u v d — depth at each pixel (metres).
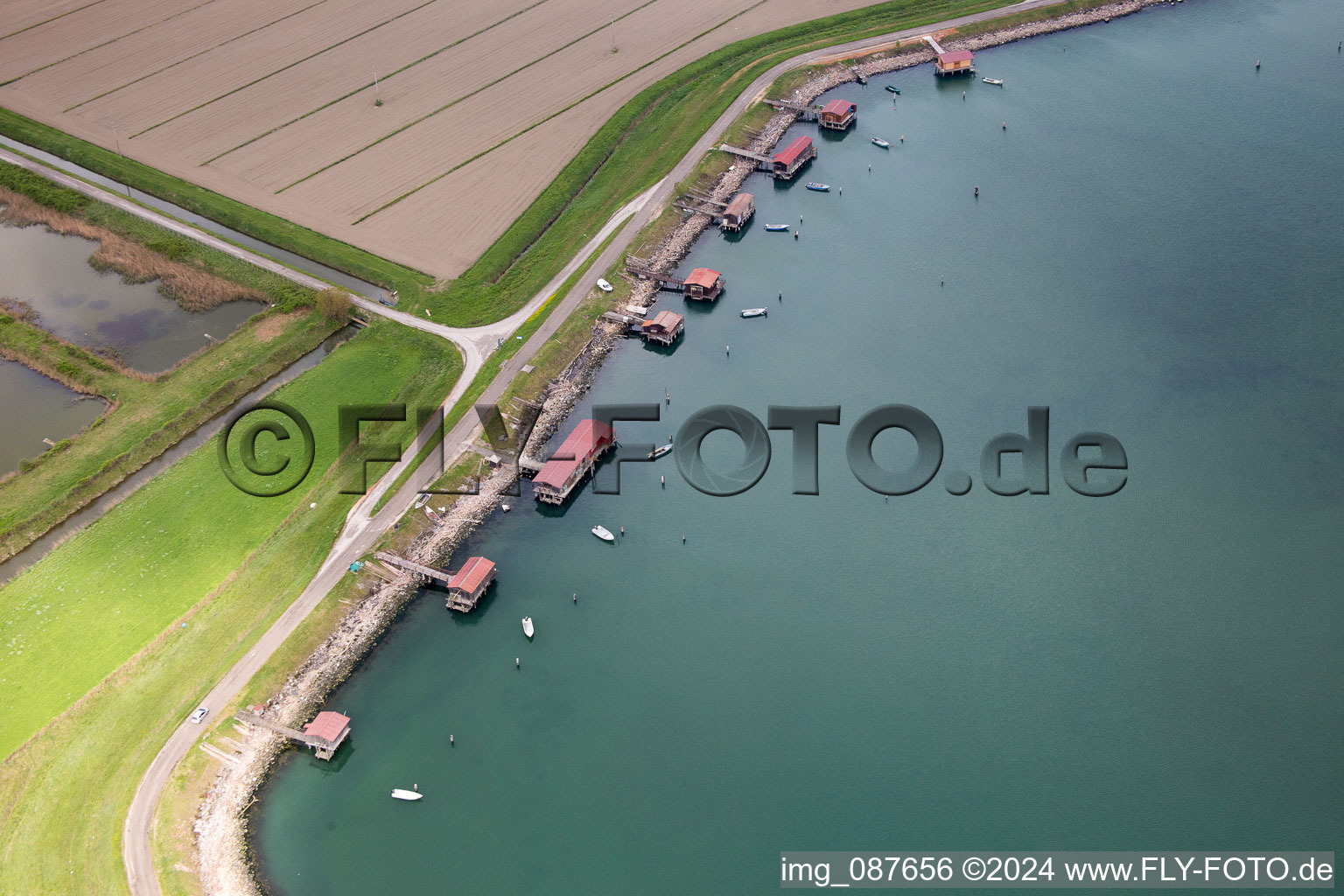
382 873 109.56
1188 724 119.25
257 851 111.25
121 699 122.50
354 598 133.62
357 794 116.31
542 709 123.69
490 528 143.38
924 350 168.75
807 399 161.12
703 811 113.94
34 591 135.12
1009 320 173.50
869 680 125.12
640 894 107.25
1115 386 159.75
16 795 113.62
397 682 126.62
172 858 109.00
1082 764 116.31
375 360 168.88
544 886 108.38
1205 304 173.75
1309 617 128.38
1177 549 136.75
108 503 147.25
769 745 119.44
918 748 118.50
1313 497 141.88
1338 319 168.50
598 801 115.19
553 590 136.12
